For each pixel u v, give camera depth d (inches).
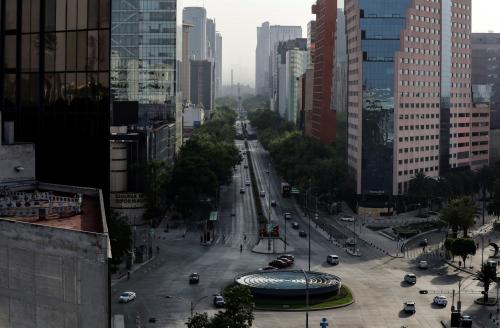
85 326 1860.2
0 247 1994.3
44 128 3134.8
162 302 6412.4
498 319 6171.3
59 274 1898.4
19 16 3127.5
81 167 3097.9
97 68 3038.9
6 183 2630.4
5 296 1993.1
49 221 2203.5
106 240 1808.6
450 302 6678.2
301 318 6087.6
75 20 3051.2
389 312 6299.2
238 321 4712.1
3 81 3176.7
